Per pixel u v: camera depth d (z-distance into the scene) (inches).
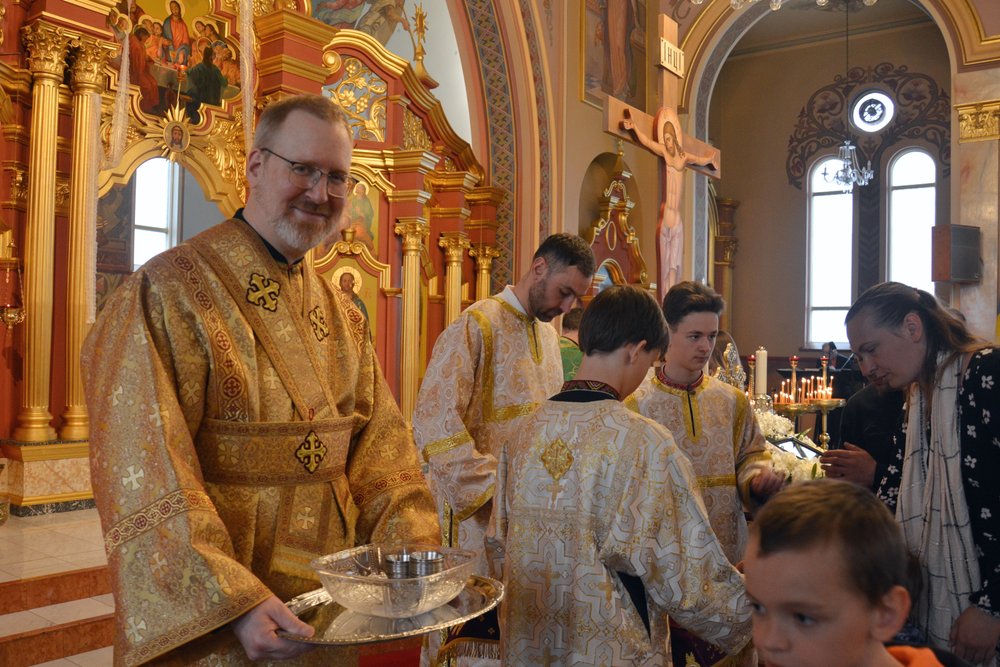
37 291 225.0
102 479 61.8
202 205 287.4
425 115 354.0
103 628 162.6
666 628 75.8
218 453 66.7
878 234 618.5
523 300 119.8
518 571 77.1
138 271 66.7
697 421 108.5
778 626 40.1
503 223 377.7
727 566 72.1
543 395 119.4
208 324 66.6
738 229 663.8
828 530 39.2
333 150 70.7
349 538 74.5
